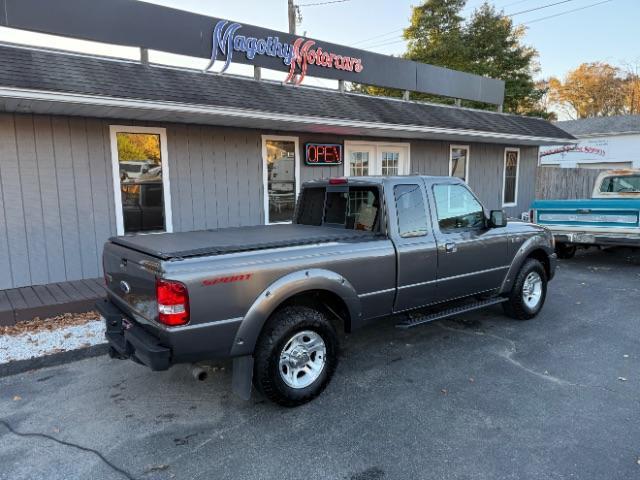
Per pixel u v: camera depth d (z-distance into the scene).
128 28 6.29
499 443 2.77
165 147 7.09
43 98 4.98
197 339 2.76
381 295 3.72
